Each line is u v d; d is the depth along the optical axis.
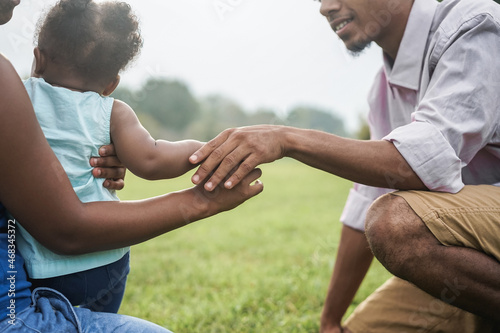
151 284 3.69
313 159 1.70
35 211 1.37
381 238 1.67
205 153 1.63
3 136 1.30
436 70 1.85
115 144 1.62
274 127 1.69
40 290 1.47
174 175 1.69
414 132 1.69
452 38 1.82
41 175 1.35
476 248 1.67
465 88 1.71
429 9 1.96
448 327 2.06
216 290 3.54
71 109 1.53
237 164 1.65
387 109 2.31
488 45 1.77
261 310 2.97
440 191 1.73
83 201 1.55
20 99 1.33
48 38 1.57
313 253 4.62
